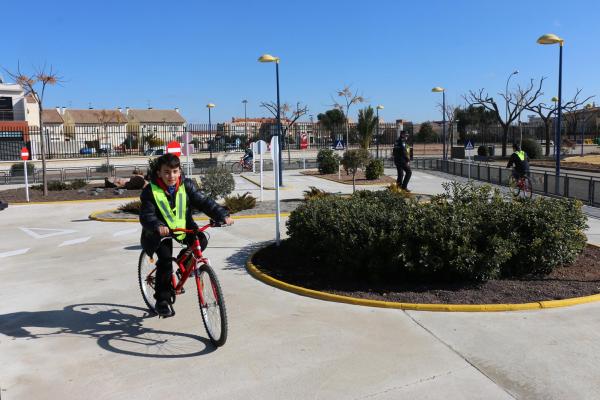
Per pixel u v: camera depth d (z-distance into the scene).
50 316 5.45
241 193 18.58
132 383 3.88
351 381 3.82
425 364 4.07
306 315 5.24
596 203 13.37
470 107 62.84
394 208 7.00
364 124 37.25
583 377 3.81
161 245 4.83
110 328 5.04
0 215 14.46
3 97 52.59
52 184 20.70
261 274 6.66
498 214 6.39
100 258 8.34
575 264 6.84
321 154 27.83
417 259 5.98
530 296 5.54
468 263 5.84
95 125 73.31
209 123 40.03
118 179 20.92
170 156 4.58
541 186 16.45
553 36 18.28
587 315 5.05
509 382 3.76
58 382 3.92
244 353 4.36
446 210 6.52
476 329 4.75
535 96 39.44
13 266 8.00
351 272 6.34
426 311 5.26
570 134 63.31
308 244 6.87
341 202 7.48
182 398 3.65
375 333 4.71
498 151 53.03
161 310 4.86
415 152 55.28
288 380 3.86
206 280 4.58
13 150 40.84
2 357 4.39
